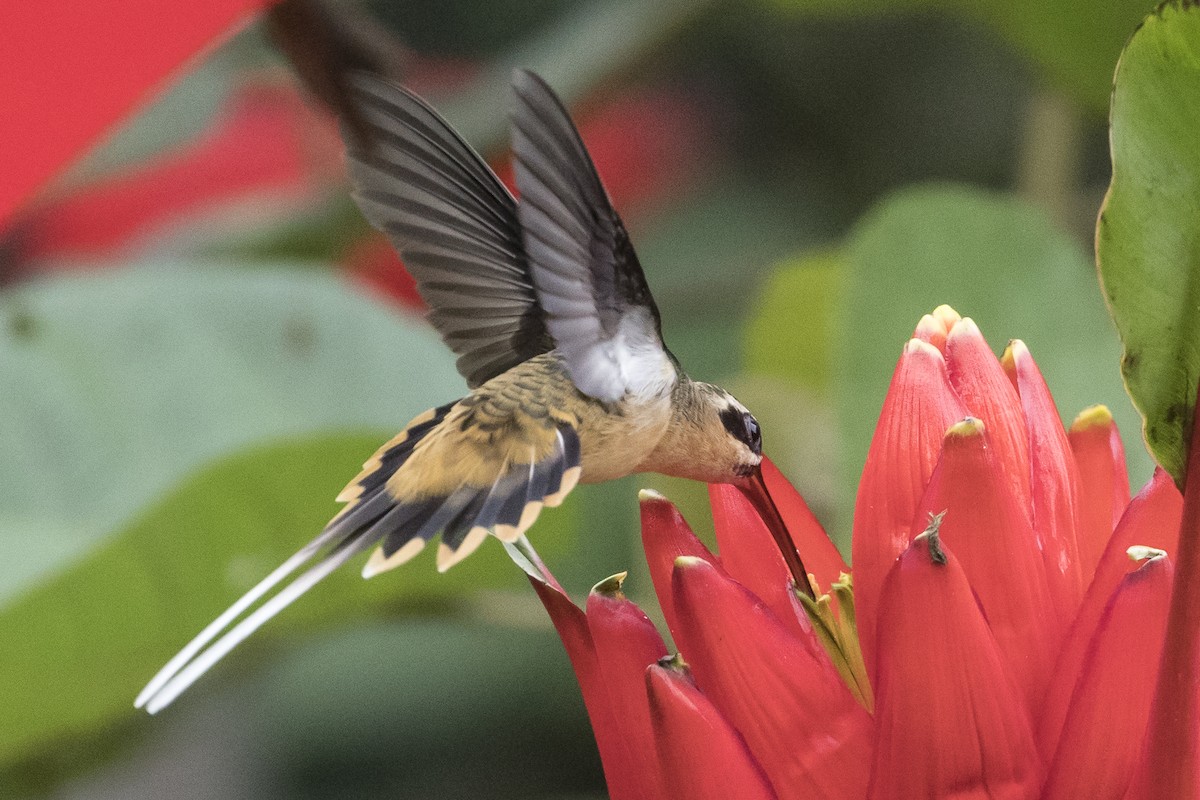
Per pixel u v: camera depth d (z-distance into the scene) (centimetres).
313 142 387
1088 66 377
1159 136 355
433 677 455
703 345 412
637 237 438
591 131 430
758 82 437
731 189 442
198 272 380
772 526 363
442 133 362
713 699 359
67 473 377
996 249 375
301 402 379
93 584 370
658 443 363
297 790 445
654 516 362
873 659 361
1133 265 355
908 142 429
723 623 359
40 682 371
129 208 388
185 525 370
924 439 361
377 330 380
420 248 363
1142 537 359
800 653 359
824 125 435
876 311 375
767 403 382
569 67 384
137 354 378
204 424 378
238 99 388
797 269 384
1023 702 358
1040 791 358
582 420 362
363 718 452
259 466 370
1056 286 375
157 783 381
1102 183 393
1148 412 356
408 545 360
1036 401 362
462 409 363
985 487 359
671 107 439
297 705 450
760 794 358
